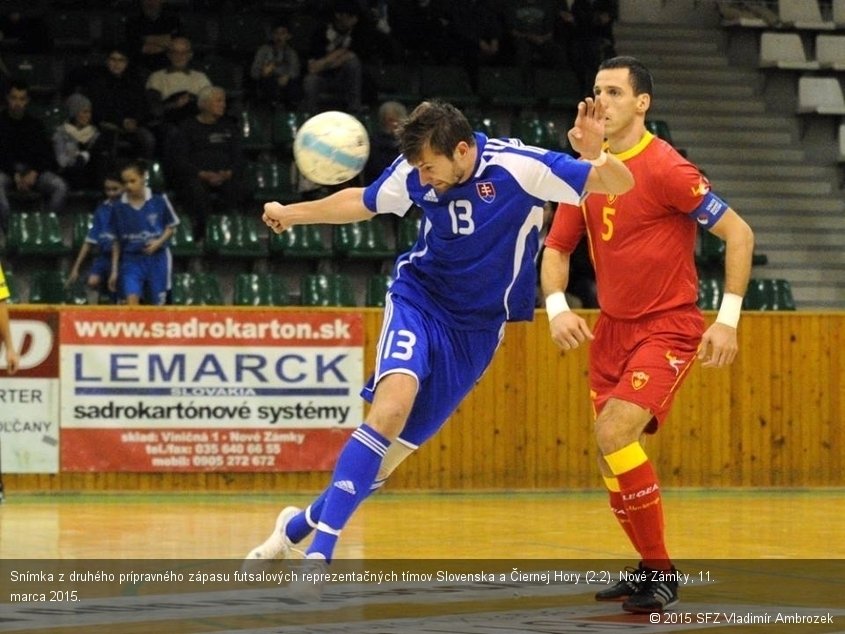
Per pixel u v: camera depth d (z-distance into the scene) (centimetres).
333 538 1308
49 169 3950
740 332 3341
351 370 3148
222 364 3095
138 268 3425
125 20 4497
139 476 3073
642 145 1540
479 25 4791
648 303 1543
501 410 3228
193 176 3944
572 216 1623
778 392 3359
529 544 2183
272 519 2556
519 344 3238
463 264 1402
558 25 4947
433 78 4681
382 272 4062
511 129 4541
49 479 3042
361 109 4434
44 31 4484
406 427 1434
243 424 3105
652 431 1577
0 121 3925
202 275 3641
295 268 4019
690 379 3312
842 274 4494
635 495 1505
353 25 4572
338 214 1440
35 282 3594
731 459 3334
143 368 3064
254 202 4156
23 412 3027
